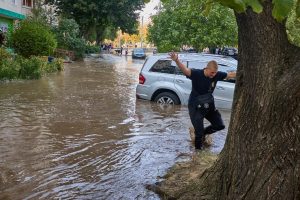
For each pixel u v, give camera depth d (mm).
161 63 12609
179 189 5469
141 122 10148
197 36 21016
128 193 5672
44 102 12914
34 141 8188
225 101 11578
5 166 6652
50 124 9719
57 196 5562
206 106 7453
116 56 56969
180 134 9016
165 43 22297
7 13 31281
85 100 13547
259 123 4156
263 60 4184
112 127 9562
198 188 5180
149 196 5555
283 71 4117
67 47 39812
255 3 2340
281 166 4020
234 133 4492
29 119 10234
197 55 12211
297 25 6816
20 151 7488
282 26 4219
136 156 7352
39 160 7012
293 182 3994
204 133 7914
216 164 5086
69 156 7273
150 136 8789
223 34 20812
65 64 33250
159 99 12547
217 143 8344
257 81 4199
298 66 3988
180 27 21781
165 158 7238
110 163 6953
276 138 4051
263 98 4137
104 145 8023
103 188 5848
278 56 4160
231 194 4398
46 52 25328
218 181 4848
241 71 4656
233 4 2354
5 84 17141
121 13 48688
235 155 4422
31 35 24734
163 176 6277
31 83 17953
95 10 47312
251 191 4152
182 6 21422
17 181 6039
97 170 6602
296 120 3988
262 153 4113
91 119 10383
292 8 2375
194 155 7227
